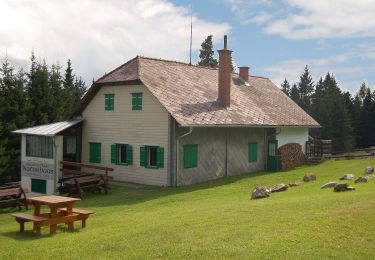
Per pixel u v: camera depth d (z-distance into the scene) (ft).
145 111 88.28
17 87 119.65
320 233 34.42
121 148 94.02
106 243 36.37
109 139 95.40
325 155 130.52
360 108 210.18
